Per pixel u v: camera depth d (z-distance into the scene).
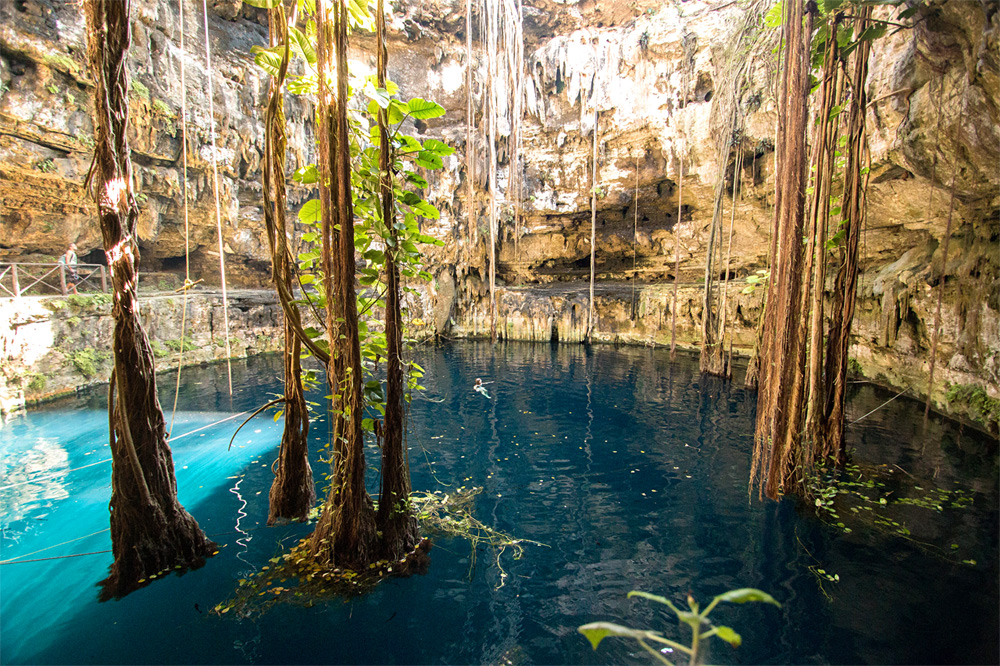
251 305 13.74
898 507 4.60
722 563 3.86
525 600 3.41
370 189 3.24
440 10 16.02
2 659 2.76
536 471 5.83
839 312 5.42
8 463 5.91
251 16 13.66
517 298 17.00
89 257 12.66
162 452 3.52
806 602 3.37
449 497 5.10
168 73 11.26
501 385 10.44
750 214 12.50
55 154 10.09
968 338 6.45
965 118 5.34
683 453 6.34
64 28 9.41
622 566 3.83
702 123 12.91
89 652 2.82
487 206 17.47
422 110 3.32
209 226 13.82
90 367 9.30
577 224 18.05
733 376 10.54
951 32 5.15
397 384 3.52
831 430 5.57
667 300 14.34
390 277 3.39
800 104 3.58
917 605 3.30
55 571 3.63
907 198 7.73
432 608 3.30
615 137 15.44
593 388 10.02
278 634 2.99
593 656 2.91
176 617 3.11
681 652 2.94
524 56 16.47
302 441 4.38
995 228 6.07
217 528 4.29
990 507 4.53
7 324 7.99
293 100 13.88
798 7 3.51
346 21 2.95
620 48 14.82
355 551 3.45
